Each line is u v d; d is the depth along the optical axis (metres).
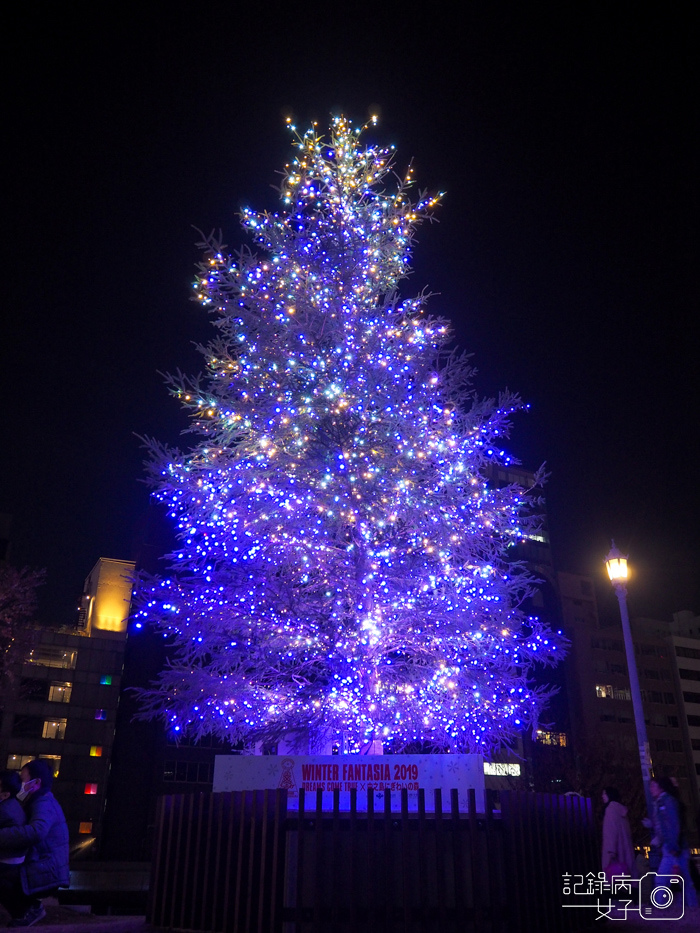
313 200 16.22
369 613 13.52
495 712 13.78
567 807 9.09
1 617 37.41
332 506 14.00
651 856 12.72
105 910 15.16
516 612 13.95
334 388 13.88
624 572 17.56
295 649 13.75
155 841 8.84
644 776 15.38
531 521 14.77
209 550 14.07
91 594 65.19
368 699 13.11
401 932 6.97
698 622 97.31
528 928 7.26
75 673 59.84
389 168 16.41
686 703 86.62
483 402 14.63
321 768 8.06
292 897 7.09
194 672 13.00
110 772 54.94
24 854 7.19
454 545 14.12
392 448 14.27
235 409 14.38
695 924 8.36
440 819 7.29
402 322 15.58
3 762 55.59
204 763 57.22
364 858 7.17
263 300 15.03
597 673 80.56
